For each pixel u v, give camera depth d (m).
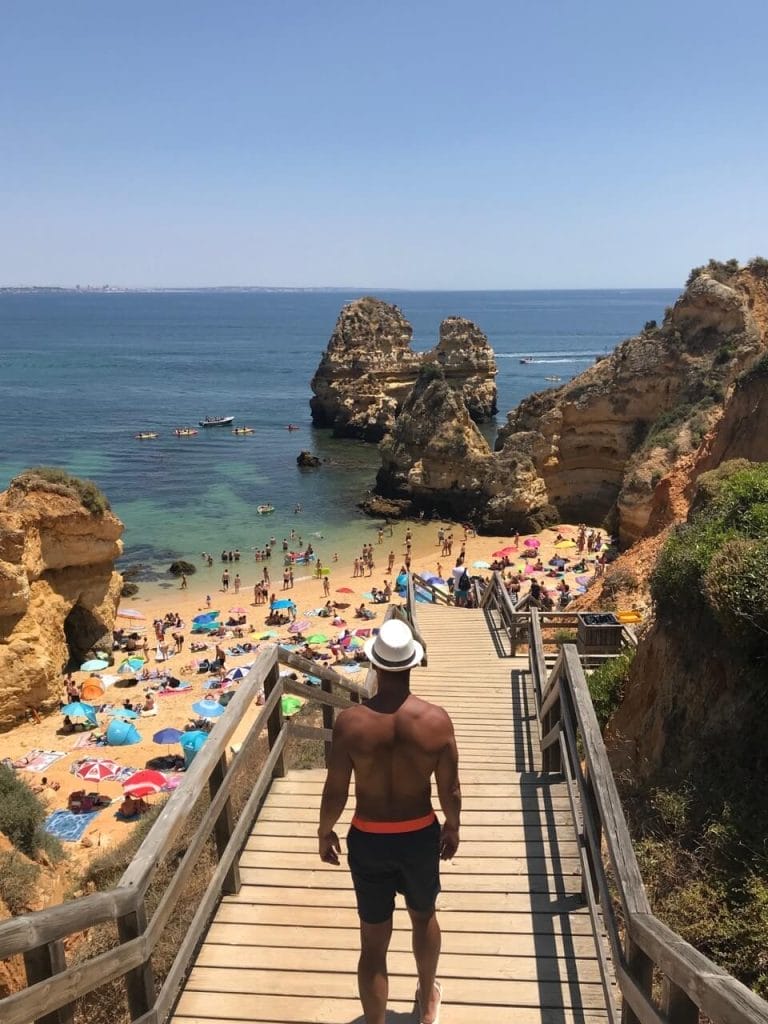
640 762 10.61
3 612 29.61
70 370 166.00
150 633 41.41
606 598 23.97
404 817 4.64
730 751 8.53
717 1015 3.08
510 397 126.50
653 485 47.12
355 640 37.59
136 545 57.62
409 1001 5.20
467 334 102.00
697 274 56.78
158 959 6.49
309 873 6.58
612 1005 4.93
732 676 9.13
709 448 28.73
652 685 11.37
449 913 6.14
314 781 8.06
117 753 27.25
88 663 34.38
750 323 52.50
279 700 7.93
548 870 6.70
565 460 59.03
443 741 4.61
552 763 8.64
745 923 6.59
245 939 5.85
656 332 56.84
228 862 6.18
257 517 64.31
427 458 62.56
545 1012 5.12
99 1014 7.03
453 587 38.69
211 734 6.00
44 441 92.81
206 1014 5.14
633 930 4.27
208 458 84.62
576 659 7.41
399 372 97.12
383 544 57.12
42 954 3.69
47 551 32.94
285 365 179.25
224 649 38.31
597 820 5.97
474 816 7.71
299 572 51.69
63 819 21.77
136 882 4.52
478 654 17.75
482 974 5.46
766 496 11.05
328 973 5.47
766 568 8.62
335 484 74.12
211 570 52.41
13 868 12.22
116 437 95.69
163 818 5.05
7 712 29.52
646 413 56.09
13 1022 3.27
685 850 7.85
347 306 99.69
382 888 4.68
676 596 10.68
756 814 7.63
